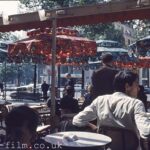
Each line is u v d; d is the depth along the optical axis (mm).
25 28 7754
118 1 6430
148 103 11695
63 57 13000
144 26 27469
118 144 3900
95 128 4258
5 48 15031
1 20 7609
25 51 11055
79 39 11445
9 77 72062
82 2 29969
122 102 3932
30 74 88500
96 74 6824
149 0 6078
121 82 4047
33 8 32438
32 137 2373
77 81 49500
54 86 7102
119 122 3898
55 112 7340
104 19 6863
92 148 3549
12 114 2350
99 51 16172
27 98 28266
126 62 16938
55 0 31500
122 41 55312
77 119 4164
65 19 7211
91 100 6934
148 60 16922
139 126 3635
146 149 4023
